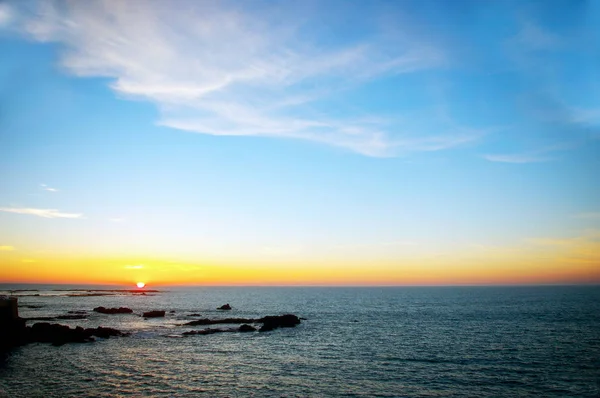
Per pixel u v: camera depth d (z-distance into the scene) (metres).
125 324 81.19
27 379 38.00
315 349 55.50
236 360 47.94
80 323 80.31
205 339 63.16
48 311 105.38
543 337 65.38
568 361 47.34
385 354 52.00
